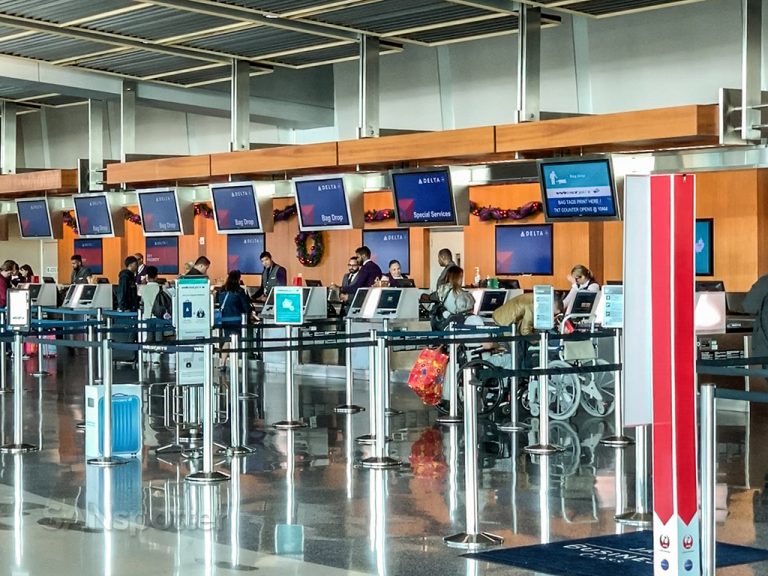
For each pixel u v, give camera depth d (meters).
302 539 7.44
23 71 19.08
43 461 10.44
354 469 10.02
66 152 28.75
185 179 21.06
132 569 6.71
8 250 31.19
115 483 9.38
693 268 5.63
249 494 8.92
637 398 5.61
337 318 19.23
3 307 20.22
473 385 7.53
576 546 7.23
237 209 20.22
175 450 11.09
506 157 16.73
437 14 15.09
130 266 21.83
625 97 17.67
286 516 8.13
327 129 22.88
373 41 17.27
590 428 12.59
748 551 7.09
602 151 15.91
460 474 9.77
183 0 14.15
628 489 9.08
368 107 17.59
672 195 5.56
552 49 18.47
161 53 17.88
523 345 13.45
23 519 8.04
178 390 13.16
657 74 17.22
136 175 21.34
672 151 15.41
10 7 14.56
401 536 7.52
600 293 14.15
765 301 10.69
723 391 6.20
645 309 5.62
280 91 21.81
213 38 16.86
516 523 7.92
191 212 21.75
